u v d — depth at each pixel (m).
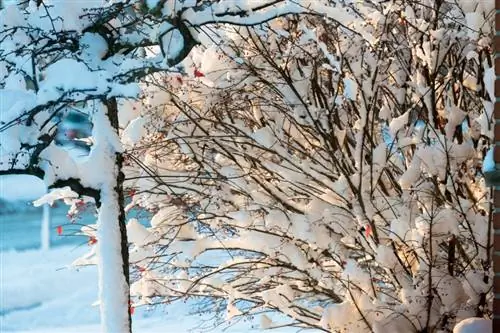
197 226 8.28
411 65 7.65
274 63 7.52
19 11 5.51
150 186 8.08
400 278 7.38
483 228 7.04
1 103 5.40
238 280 8.35
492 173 5.02
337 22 6.63
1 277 17.33
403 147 7.46
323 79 7.87
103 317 5.95
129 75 5.63
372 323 7.17
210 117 7.89
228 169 7.90
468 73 7.61
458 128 7.57
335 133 7.73
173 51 5.75
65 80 5.37
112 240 5.99
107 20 5.70
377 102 7.76
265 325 8.49
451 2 7.15
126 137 7.59
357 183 7.36
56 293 16.38
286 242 7.86
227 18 5.86
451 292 7.07
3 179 27.16
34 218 25.08
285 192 7.99
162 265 8.33
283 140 7.91
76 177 5.83
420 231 6.98
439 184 7.29
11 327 13.98
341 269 7.79
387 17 7.18
